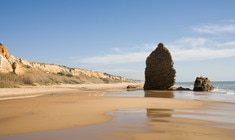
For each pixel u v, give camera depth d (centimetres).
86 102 2142
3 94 3222
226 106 1912
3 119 1259
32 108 1689
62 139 884
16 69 5875
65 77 9681
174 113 1524
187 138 897
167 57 4716
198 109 1725
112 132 980
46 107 1750
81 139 880
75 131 999
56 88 5322
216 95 3253
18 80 5609
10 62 6138
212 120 1273
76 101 2233
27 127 1071
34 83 6084
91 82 11294
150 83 4850
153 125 1126
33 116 1351
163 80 4716
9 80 5281
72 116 1359
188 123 1185
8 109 1634
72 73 11200
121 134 947
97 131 999
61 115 1393
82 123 1162
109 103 2059
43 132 986
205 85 4434
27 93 3553
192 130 1027
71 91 4356
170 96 3022
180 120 1266
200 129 1048
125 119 1284
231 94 3475
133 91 4281
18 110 1586
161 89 4756
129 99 2462
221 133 978
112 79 15350
